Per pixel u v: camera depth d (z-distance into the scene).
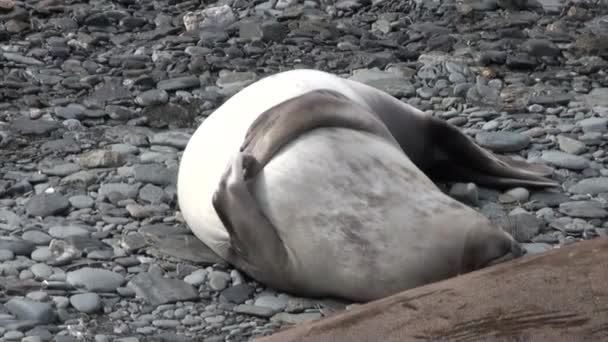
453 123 32.62
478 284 16.20
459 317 15.60
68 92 34.19
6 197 27.97
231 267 24.72
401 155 24.06
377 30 39.03
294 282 23.28
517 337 15.14
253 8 40.47
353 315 16.05
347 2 40.84
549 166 29.92
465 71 35.72
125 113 32.94
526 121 32.62
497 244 22.22
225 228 24.08
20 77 35.03
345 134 23.84
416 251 22.14
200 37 37.97
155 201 27.88
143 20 39.25
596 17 40.16
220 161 24.86
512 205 27.80
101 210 27.36
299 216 22.80
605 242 16.61
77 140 31.22
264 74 35.69
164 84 34.69
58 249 25.28
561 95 34.28
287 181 22.98
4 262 24.69
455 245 22.16
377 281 22.28
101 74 35.53
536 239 26.12
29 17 39.06
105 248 25.53
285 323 22.61
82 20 38.97
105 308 23.22
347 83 27.44
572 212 27.36
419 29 38.94
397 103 28.09
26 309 22.61
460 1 40.72
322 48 37.50
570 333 15.05
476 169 28.72
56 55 36.69
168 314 23.06
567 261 16.30
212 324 22.72
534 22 39.59
